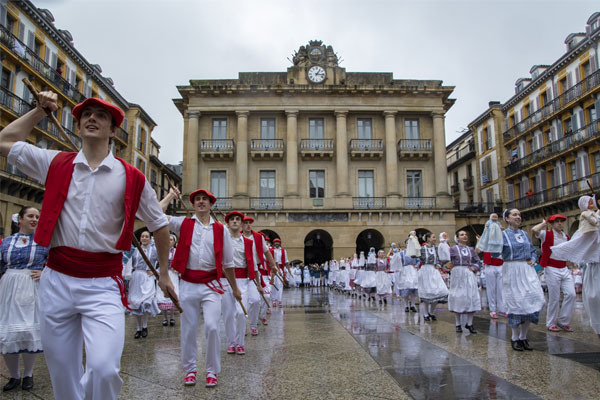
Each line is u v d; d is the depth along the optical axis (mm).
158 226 3270
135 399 4746
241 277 7941
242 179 36094
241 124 36812
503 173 42469
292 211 35281
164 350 7602
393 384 5188
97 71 37500
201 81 37812
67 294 2885
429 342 7941
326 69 38062
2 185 24812
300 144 37500
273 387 5145
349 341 8148
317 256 43625
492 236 7426
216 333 5355
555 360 6344
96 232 2951
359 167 37656
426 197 36906
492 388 4965
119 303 3029
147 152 44469
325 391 4953
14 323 5180
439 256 11086
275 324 10898
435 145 37531
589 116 31953
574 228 33125
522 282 7078
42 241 2836
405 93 37750
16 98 25641
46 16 30297
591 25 32406
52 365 2922
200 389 5109
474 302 9039
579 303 15438
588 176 31391
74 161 2996
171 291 3336
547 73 35969
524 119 39375
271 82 38250
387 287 17469
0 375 6031
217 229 5758
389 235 35719
